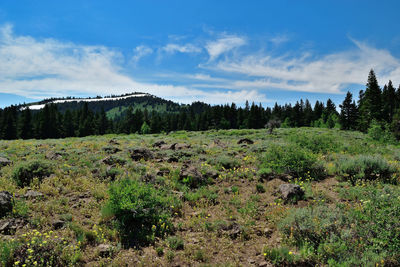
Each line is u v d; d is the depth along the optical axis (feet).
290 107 326.65
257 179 32.17
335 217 18.74
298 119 298.35
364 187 26.50
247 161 41.06
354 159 34.32
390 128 90.99
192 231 19.62
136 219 19.92
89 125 269.44
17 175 26.32
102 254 15.72
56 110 281.33
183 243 17.54
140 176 29.99
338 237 16.65
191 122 341.00
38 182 26.27
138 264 15.05
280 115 322.55
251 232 19.39
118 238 17.74
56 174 28.91
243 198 26.55
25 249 14.76
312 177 32.24
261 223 20.97
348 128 196.13
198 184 29.73
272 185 29.86
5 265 13.55
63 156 38.88
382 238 15.25
